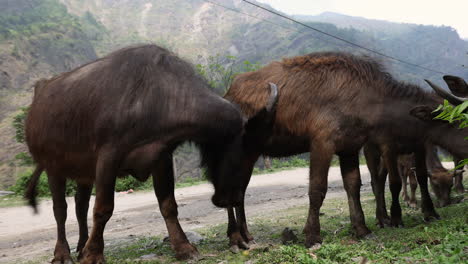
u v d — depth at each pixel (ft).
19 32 404.36
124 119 16.33
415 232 18.61
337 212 28.99
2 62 352.08
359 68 19.81
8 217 44.45
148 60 17.42
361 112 19.29
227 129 17.01
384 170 25.45
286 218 28.19
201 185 66.18
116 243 24.61
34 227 37.40
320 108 19.12
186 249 18.28
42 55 392.47
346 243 18.75
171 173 18.80
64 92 17.98
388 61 21.65
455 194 33.91
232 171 17.25
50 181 19.10
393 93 20.11
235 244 19.15
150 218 37.55
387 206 30.76
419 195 36.47
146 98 16.63
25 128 20.33
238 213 20.66
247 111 20.26
